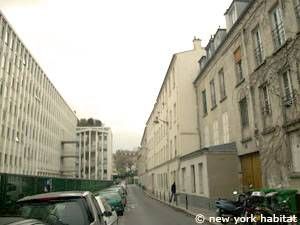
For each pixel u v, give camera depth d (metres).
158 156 49.28
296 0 13.03
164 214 20.42
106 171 99.94
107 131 103.56
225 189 19.48
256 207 9.92
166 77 38.59
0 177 10.82
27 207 6.06
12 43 45.22
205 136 26.86
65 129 81.50
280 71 14.23
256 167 17.14
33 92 55.12
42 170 60.78
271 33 14.98
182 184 28.06
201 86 28.19
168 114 38.34
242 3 20.00
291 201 10.32
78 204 6.10
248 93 17.67
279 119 14.26
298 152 13.01
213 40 25.36
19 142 48.44
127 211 23.03
